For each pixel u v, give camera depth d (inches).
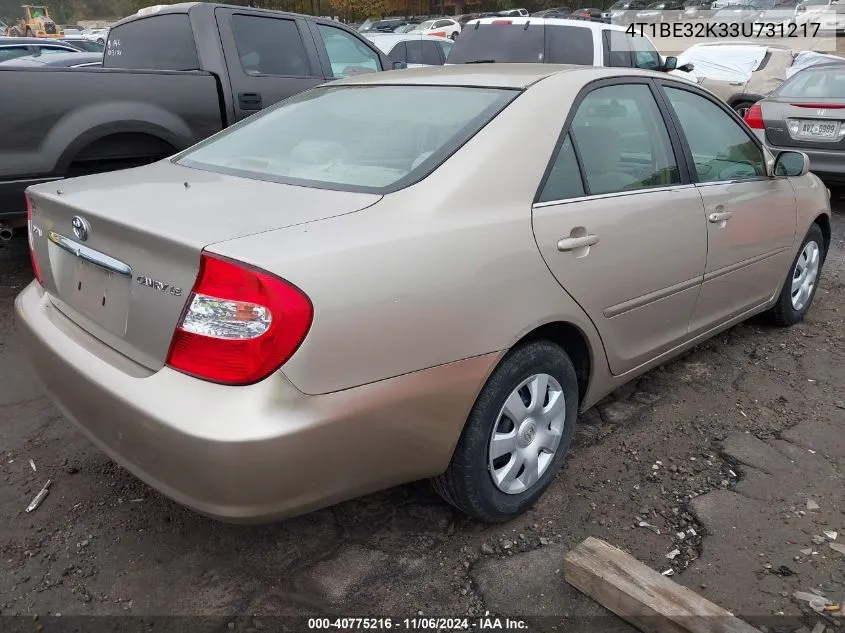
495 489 96.6
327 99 120.8
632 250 110.5
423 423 83.7
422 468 87.4
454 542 97.8
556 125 102.9
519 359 94.0
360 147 101.5
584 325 103.7
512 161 95.3
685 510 105.3
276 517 75.9
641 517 103.6
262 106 224.5
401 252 80.4
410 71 124.7
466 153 93.2
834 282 217.0
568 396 105.0
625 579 85.1
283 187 92.9
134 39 235.5
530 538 98.8
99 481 110.2
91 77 180.7
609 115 115.0
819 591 89.1
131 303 81.1
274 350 71.1
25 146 170.7
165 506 104.6
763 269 153.9
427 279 81.6
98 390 81.4
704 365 155.9
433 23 964.0
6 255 219.9
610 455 119.6
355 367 75.8
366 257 77.4
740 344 168.1
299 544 97.3
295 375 72.1
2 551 94.5
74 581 90.0
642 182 118.6
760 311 162.4
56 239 95.8
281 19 236.5
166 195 91.1
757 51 522.3
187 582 90.4
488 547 96.7
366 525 101.1
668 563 94.0
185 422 71.9
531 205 96.2
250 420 70.7
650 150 122.3
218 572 92.0
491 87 106.6
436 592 89.2
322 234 77.4
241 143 115.0
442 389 84.1
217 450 70.4
